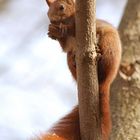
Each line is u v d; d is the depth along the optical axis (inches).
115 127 462.3
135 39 537.3
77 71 388.8
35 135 423.2
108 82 424.5
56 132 431.2
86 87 388.2
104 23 437.7
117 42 427.8
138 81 498.9
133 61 513.3
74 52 436.5
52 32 446.0
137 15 563.2
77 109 435.5
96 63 393.7
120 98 487.5
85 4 376.5
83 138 397.1
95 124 394.0
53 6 459.2
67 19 450.3
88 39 381.4
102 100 418.3
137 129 458.3
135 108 477.7
